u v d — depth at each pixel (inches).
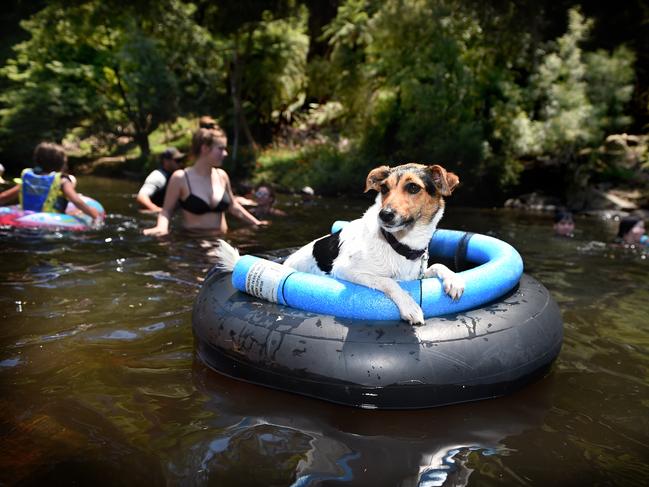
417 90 529.7
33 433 86.1
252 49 747.4
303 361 99.1
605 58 503.5
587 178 492.7
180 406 96.3
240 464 78.5
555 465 79.7
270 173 628.1
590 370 116.4
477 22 568.4
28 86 759.1
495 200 513.7
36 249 200.4
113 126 784.9
